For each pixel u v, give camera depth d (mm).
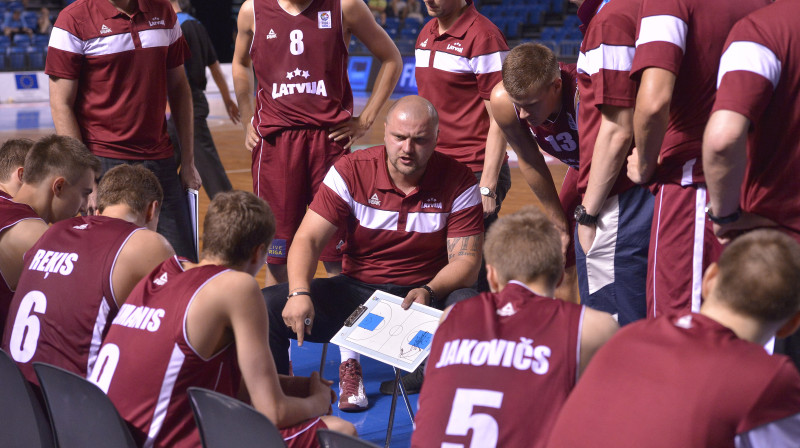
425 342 5734
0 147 6559
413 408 7434
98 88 8664
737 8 5336
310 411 4887
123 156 8875
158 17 8758
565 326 3895
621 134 5789
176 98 9328
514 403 3773
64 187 6086
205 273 4621
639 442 3227
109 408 4207
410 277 7066
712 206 4719
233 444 4098
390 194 6902
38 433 4844
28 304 5250
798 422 3131
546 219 4312
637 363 3377
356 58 41969
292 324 6410
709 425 3143
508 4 46781
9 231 5844
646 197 6285
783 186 4617
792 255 3338
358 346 5828
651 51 5207
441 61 8734
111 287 5113
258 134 8914
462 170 6965
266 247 4914
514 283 4172
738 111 4312
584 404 3428
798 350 4824
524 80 6438
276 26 8508
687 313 3541
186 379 4535
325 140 8750
